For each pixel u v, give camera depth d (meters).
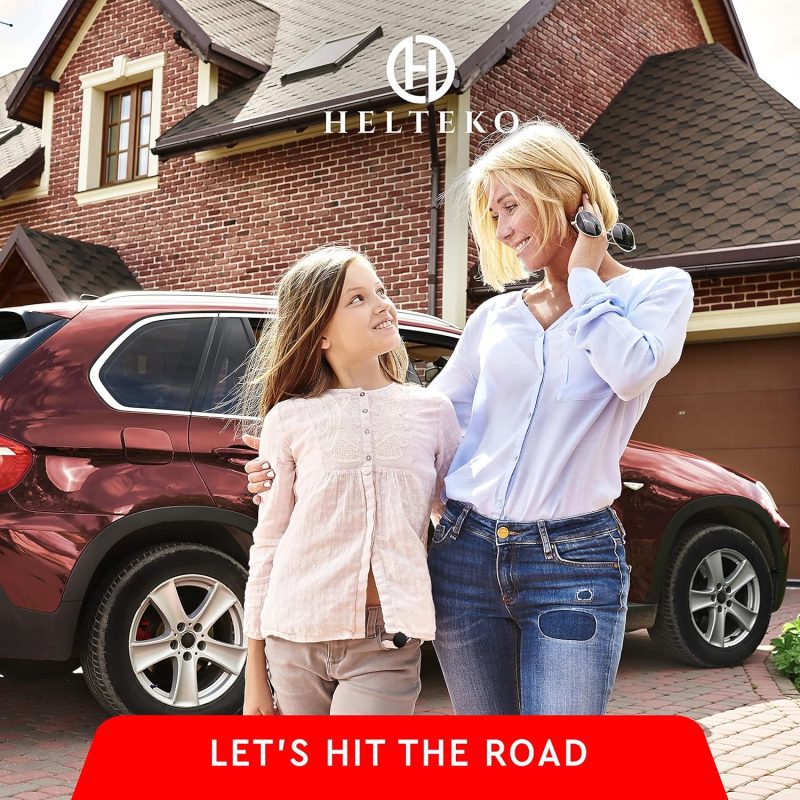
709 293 9.66
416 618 2.04
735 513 6.13
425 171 10.73
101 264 12.88
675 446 10.37
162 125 13.25
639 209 10.62
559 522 2.06
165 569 4.20
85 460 4.13
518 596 2.09
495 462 2.15
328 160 11.45
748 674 5.66
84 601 4.19
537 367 2.14
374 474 2.09
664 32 14.58
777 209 9.79
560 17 12.31
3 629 3.96
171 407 4.34
